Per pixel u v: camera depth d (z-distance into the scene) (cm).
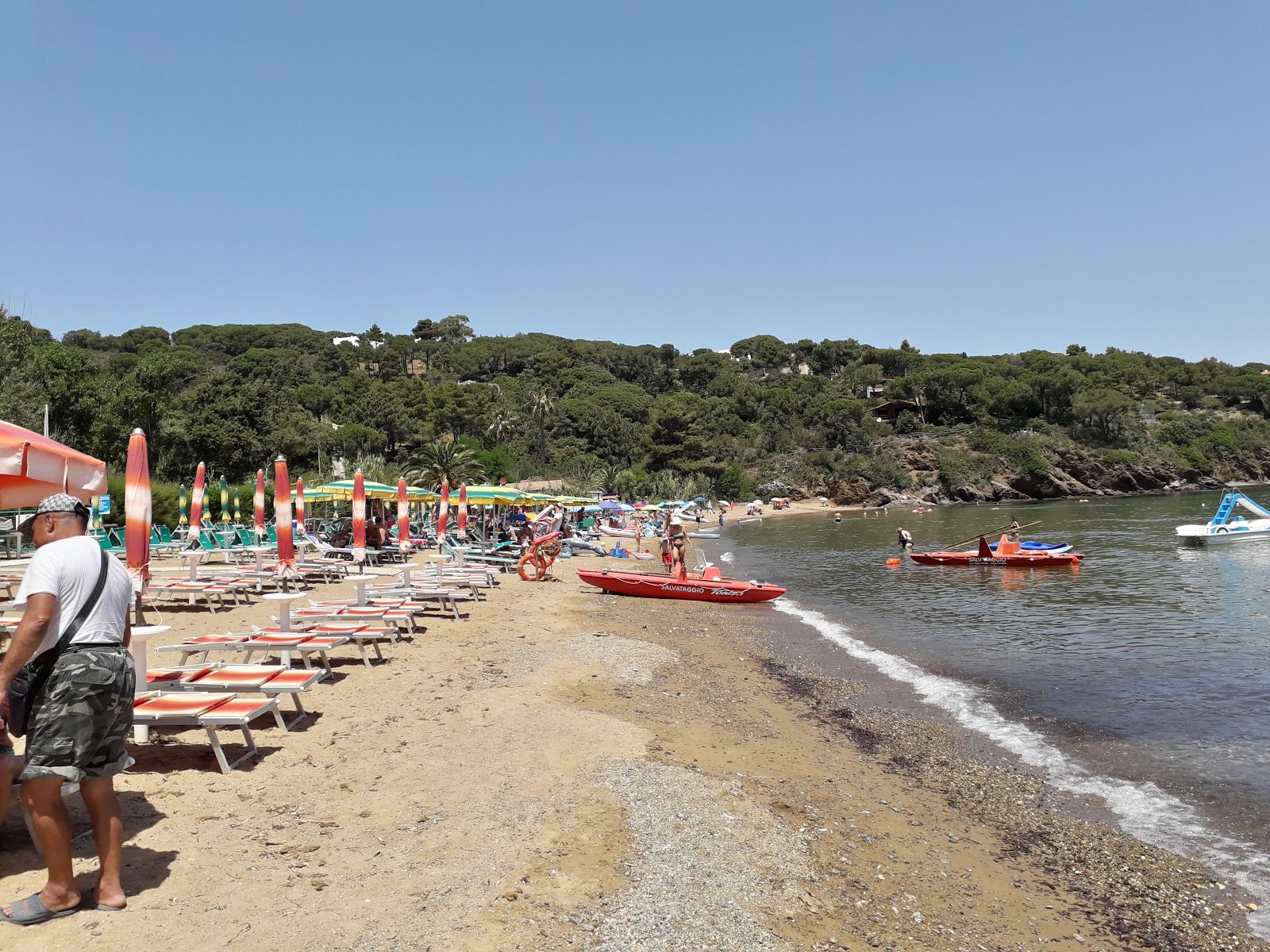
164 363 4575
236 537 2530
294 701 739
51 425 3697
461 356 15325
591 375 14125
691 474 9650
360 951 368
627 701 934
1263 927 501
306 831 493
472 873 459
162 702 596
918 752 830
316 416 10362
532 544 2212
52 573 361
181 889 407
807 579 2548
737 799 643
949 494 9856
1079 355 14688
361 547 1600
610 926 421
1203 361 15225
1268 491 9594
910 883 531
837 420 10981
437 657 1074
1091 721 948
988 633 1549
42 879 402
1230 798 711
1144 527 4672
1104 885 550
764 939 432
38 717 360
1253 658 1303
